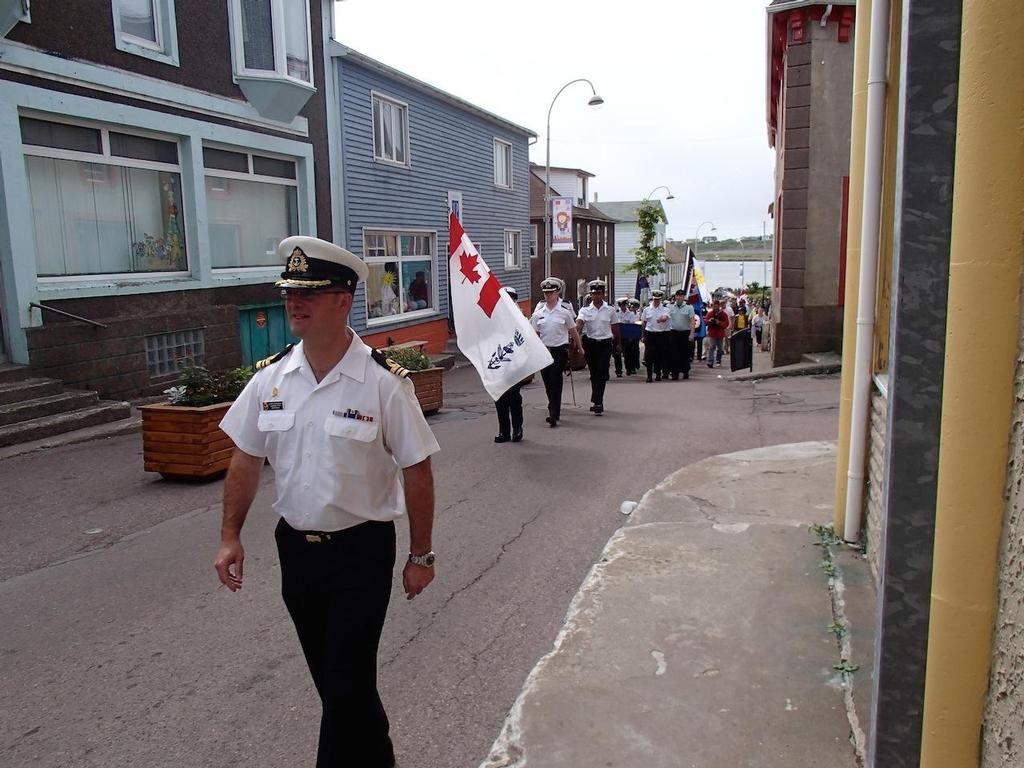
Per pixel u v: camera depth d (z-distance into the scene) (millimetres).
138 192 12055
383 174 18812
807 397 12398
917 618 2293
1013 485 1868
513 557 5527
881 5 4324
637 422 10742
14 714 3586
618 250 61469
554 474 7832
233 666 4004
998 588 1938
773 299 20906
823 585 4562
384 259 19312
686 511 6129
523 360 8781
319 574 2805
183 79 12484
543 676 3693
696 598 4461
